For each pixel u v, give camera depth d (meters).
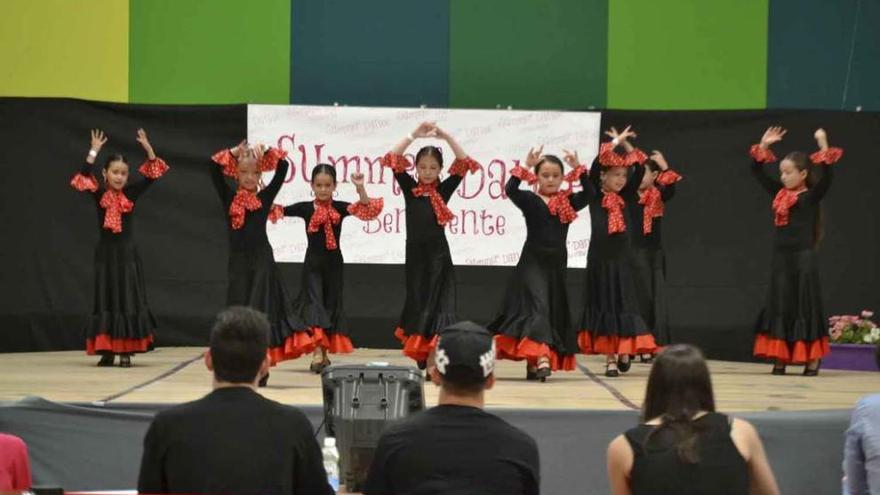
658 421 3.82
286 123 11.46
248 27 11.93
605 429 6.80
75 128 11.45
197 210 11.57
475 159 11.44
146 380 8.55
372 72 11.95
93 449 6.84
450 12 11.95
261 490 3.69
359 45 11.95
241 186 8.80
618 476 3.77
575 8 11.95
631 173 10.25
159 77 11.92
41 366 9.72
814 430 6.77
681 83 11.98
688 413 3.78
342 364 5.10
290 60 11.95
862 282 11.41
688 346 3.92
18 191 11.38
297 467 3.78
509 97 11.98
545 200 9.00
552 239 8.92
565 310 8.97
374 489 3.66
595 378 9.09
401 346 11.63
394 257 11.44
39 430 6.79
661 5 11.97
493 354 3.77
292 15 11.93
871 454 4.88
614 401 7.39
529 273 8.85
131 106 11.50
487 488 3.59
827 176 9.69
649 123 11.52
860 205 11.42
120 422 6.90
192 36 11.94
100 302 9.73
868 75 11.89
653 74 11.99
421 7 11.95
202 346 11.55
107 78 11.89
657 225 10.74
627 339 9.26
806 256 9.78
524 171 8.97
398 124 11.44
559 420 6.82
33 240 11.39
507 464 3.62
